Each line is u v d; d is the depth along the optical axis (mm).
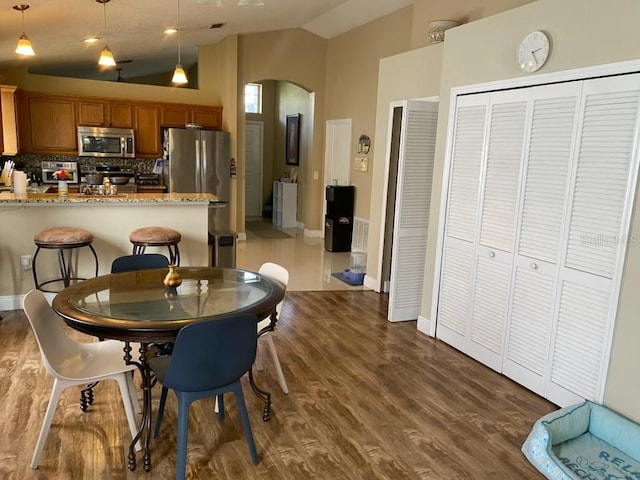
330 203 7199
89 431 2506
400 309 4340
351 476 2240
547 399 2973
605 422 2496
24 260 4199
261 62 7590
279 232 8805
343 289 5309
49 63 6914
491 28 3248
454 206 3686
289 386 3076
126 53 6957
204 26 6020
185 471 2113
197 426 2602
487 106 3318
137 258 3047
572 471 2211
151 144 7270
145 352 2236
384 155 4992
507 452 2469
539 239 2971
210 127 7582
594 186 2625
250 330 2107
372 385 3125
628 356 2484
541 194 2943
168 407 2779
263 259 6613
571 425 2479
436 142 3857
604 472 2258
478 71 3385
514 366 3205
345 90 7492
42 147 6664
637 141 2406
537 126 2949
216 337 2004
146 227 4297
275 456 2365
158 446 2412
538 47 2898
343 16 6855
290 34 7703
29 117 6535
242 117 7559
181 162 6977
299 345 3736
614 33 2486
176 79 4918
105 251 4402
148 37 6051
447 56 3674
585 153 2666
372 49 6758
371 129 6809
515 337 3188
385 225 5082
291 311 4520
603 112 2564
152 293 2453
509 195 3176
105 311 2164
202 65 7613
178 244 4637
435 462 2365
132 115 7098
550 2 2820
